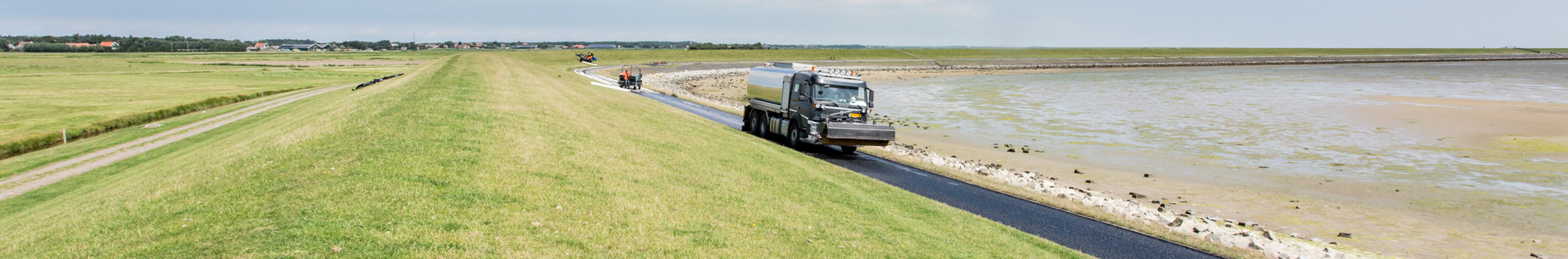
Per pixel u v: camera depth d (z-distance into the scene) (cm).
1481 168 2423
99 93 5134
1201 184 2125
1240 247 1279
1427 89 6925
